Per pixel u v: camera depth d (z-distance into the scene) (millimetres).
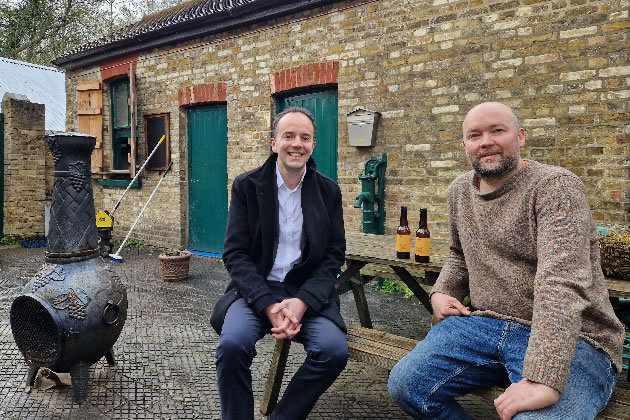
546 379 1514
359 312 3533
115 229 8188
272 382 2477
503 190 1894
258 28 6148
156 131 7531
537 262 1818
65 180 2629
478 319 1954
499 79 4414
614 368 1761
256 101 6281
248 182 2430
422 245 2648
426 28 4805
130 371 3041
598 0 3914
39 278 2594
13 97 8047
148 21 9023
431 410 1894
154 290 5113
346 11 5344
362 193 5074
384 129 5145
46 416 2471
